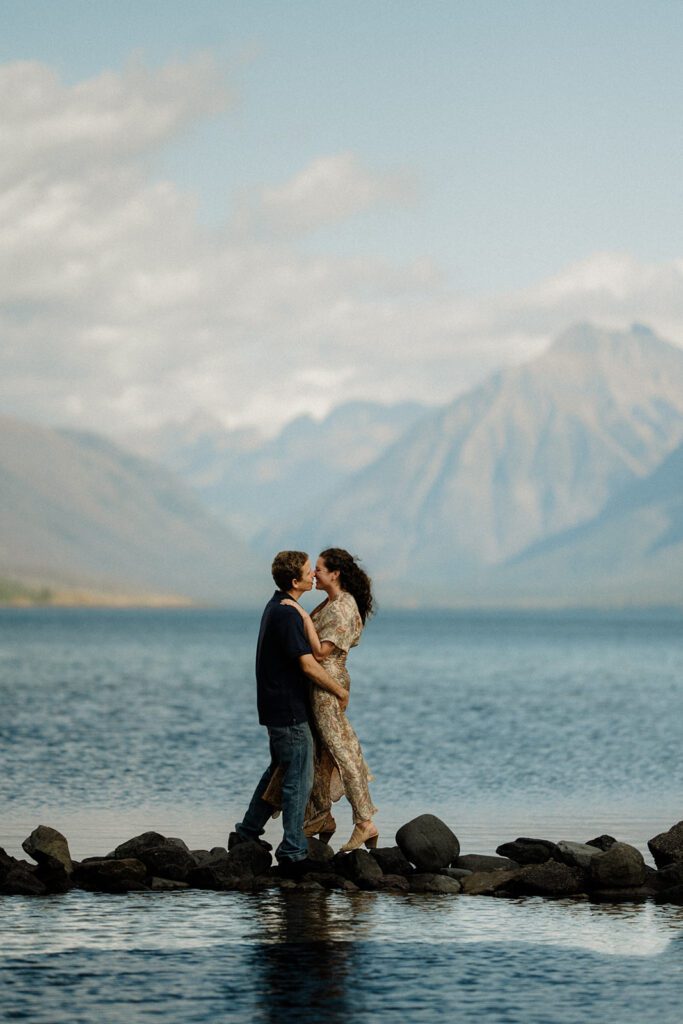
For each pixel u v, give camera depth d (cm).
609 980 1138
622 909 1453
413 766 3219
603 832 2109
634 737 4131
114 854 1644
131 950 1233
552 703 5919
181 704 5500
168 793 2578
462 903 1480
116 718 4672
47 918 1373
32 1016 1018
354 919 1380
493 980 1136
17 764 3094
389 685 7500
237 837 1681
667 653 13700
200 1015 1023
